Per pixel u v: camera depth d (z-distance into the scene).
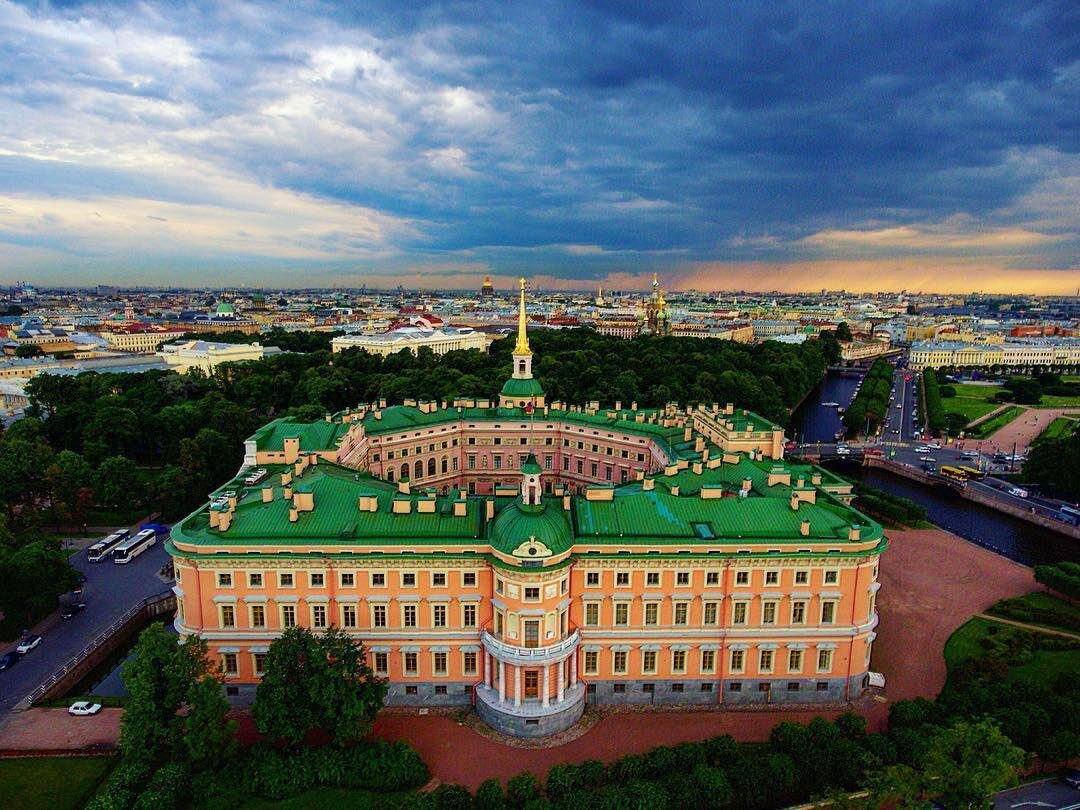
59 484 192.62
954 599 163.12
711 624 121.06
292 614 117.50
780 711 121.62
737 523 122.50
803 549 118.06
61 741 112.38
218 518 117.88
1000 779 86.19
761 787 96.94
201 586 116.19
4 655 133.88
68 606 151.00
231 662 118.25
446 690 121.56
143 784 99.88
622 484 148.12
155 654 102.88
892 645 142.12
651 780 98.69
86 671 133.88
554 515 116.75
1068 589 158.38
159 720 102.06
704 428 187.62
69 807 98.75
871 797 91.06
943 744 91.56
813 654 122.06
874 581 123.69
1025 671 133.25
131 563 174.75
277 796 99.69
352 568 116.12
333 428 170.38
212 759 102.94
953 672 132.00
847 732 107.00
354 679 106.06
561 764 105.31
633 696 122.94
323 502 124.25
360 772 102.12
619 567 117.44
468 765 107.81
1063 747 102.81
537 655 112.38
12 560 139.62
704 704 123.25
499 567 111.44
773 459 166.25
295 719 103.06
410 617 119.06
